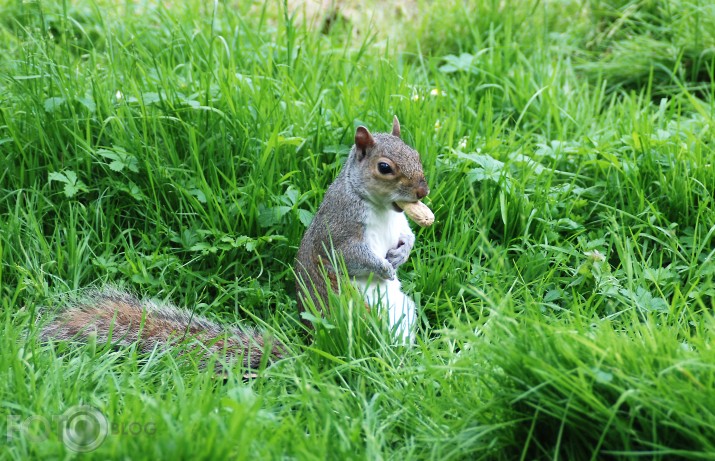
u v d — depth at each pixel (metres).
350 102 7.49
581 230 6.77
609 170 7.13
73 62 7.71
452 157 7.14
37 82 7.21
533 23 9.41
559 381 4.37
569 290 6.39
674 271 6.42
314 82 7.84
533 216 6.80
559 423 4.57
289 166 6.96
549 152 7.39
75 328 5.76
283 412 4.95
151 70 7.87
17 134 6.93
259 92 7.34
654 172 7.07
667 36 9.20
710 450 4.18
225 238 6.44
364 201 5.87
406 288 6.35
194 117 7.11
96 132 7.02
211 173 6.82
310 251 6.07
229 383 5.07
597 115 8.30
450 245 6.54
